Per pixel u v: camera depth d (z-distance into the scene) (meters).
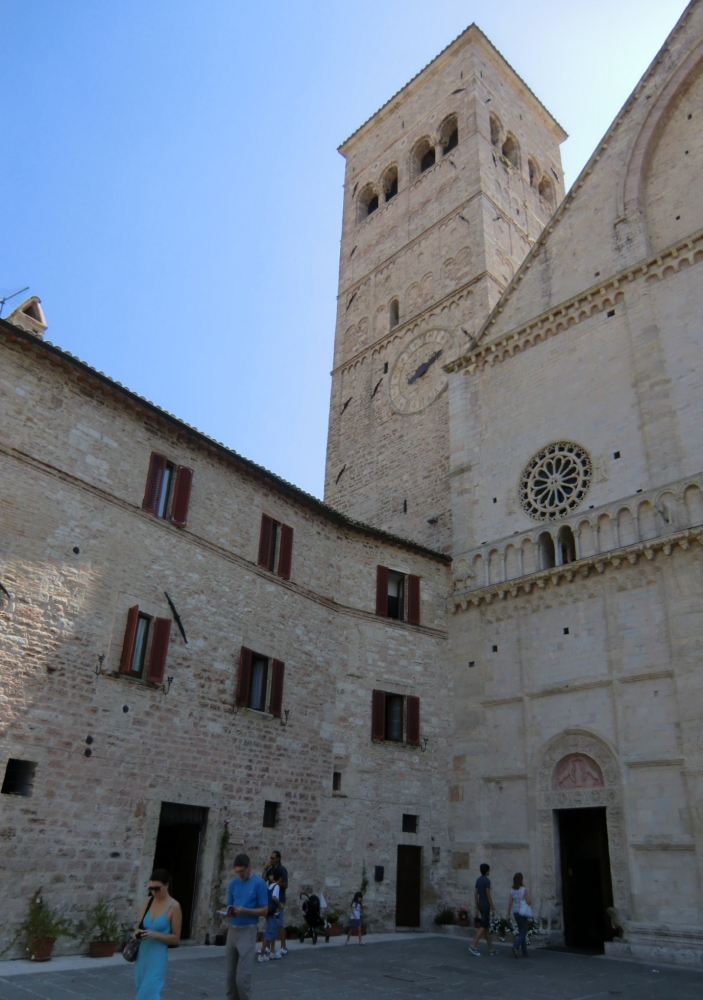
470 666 30.48
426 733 29.53
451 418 36.47
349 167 56.78
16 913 17.44
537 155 52.53
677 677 24.59
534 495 31.58
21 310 23.52
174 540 23.72
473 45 50.22
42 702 19.12
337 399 45.84
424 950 22.44
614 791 24.91
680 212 32.09
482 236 42.06
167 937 10.27
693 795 23.12
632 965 21.14
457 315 40.81
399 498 38.22
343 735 27.41
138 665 21.81
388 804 27.58
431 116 51.25
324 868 25.31
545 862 25.91
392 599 31.34
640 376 29.67
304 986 15.86
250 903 12.71
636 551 26.64
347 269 51.22
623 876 23.88
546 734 27.33
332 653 28.17
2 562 19.17
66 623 20.16
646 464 28.36
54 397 21.55
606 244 33.72
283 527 27.72
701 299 29.08
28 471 20.38
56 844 18.53
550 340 33.72
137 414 23.73
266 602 26.20
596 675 26.62
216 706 23.44
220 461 26.03
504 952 22.92
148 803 20.80
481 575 31.77
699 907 22.08
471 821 28.25
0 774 17.86
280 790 24.69
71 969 16.38
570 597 28.36
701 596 24.91
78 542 21.05
